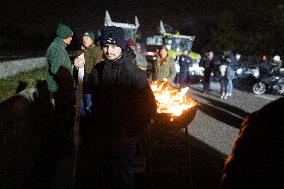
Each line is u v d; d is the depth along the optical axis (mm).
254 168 1262
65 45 5168
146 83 3174
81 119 5785
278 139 1230
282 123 1248
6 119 4180
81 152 5223
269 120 1287
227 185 1348
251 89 14930
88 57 6266
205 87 13750
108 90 3184
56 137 5273
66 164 4797
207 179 4719
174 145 4512
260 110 1363
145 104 3160
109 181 3688
